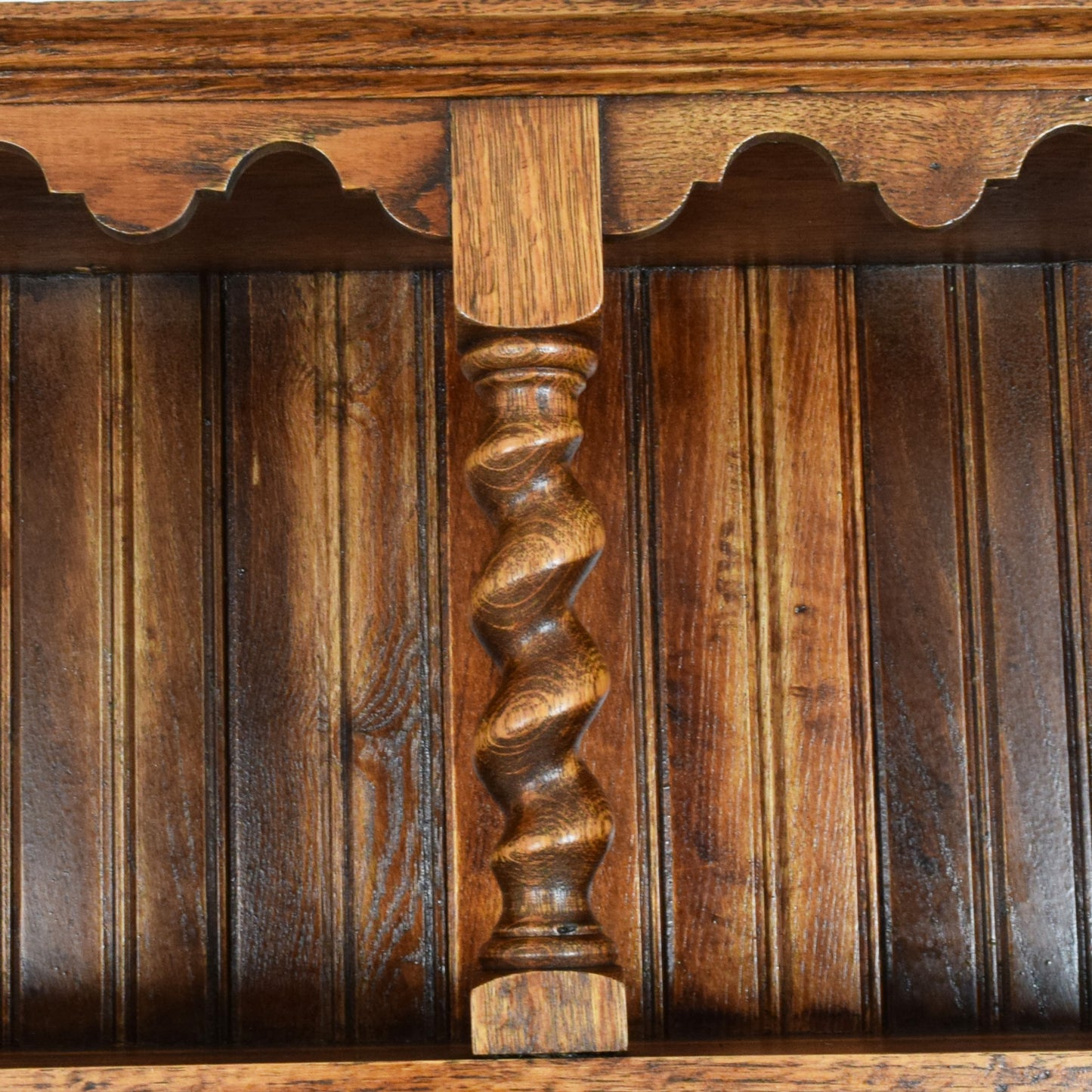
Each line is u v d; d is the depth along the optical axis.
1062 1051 1.38
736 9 1.42
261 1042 1.78
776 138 1.47
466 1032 1.77
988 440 1.87
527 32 1.44
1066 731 1.83
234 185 1.48
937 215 1.46
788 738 1.83
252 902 1.80
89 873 1.81
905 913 1.81
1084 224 1.77
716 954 1.79
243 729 1.83
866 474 1.87
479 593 1.45
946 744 1.83
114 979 1.79
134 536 1.85
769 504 1.86
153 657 1.83
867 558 1.86
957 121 1.47
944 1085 1.37
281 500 1.86
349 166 1.46
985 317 1.89
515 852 1.42
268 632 1.84
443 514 1.86
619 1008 1.39
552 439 1.45
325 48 1.44
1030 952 1.80
